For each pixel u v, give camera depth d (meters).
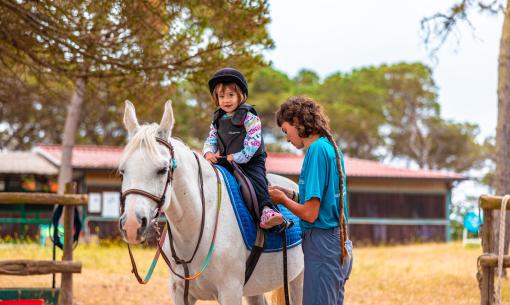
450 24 12.28
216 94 4.75
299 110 4.39
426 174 26.59
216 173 4.52
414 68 47.78
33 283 10.19
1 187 24.45
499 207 5.46
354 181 26.34
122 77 9.39
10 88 10.80
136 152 3.75
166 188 3.82
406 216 26.61
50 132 37.59
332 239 4.24
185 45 9.12
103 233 23.05
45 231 19.45
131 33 8.81
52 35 8.57
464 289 10.70
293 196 4.88
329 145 4.32
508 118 12.07
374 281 11.87
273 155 29.30
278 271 4.77
